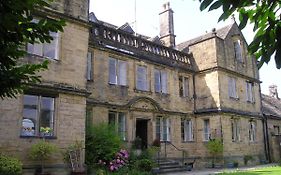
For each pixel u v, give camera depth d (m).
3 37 3.85
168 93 22.09
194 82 24.56
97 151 14.74
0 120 11.51
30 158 12.09
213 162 22.39
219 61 23.78
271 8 3.03
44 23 3.98
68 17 14.19
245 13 3.19
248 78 27.09
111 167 14.73
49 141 12.73
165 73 22.27
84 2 15.14
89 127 15.62
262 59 3.03
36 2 3.98
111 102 18.23
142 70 20.73
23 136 12.06
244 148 24.72
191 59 25.05
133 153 17.48
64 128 13.30
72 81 13.98
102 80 18.05
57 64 13.55
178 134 22.17
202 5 2.95
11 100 11.91
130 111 19.20
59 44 13.80
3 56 3.99
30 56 12.72
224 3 2.91
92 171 13.95
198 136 23.55
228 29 26.17
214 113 22.92
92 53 17.89
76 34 14.53
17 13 3.77
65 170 12.95
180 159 21.67
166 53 22.94
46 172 12.35
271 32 2.97
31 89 12.42
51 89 13.04
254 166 23.39
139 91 20.05
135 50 20.42
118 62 19.34
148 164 16.39
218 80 23.31
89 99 17.11
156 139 19.73
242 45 27.16
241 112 25.08
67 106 13.58
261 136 27.41
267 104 33.22
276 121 30.08
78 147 13.45
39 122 12.70
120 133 18.64
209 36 25.28
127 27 24.72
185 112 23.12
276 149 27.81
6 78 4.09
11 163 10.28
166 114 21.50
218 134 22.56
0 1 3.58
